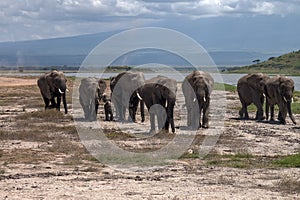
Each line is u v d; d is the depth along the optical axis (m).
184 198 11.70
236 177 14.44
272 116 29.56
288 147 20.20
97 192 12.34
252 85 30.36
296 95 49.97
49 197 11.76
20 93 52.28
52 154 18.02
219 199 11.63
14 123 26.42
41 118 28.78
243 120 29.73
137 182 13.70
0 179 13.94
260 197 11.89
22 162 16.45
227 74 153.12
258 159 17.44
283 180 13.61
